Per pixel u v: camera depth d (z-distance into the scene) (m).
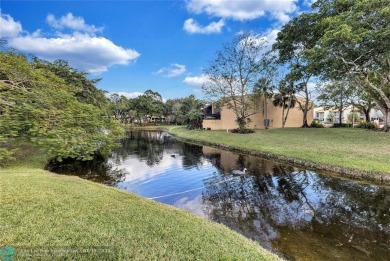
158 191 8.29
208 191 8.18
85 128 10.32
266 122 32.22
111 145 11.76
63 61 21.30
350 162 9.64
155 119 68.00
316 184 8.41
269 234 4.98
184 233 3.66
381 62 16.17
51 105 9.56
